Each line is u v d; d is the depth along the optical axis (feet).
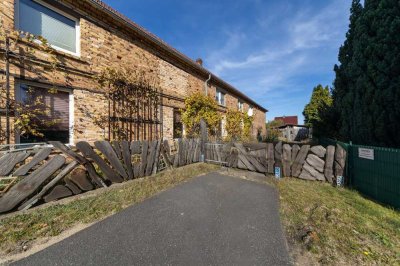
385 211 11.58
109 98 20.03
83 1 17.46
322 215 10.64
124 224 9.29
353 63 22.09
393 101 17.72
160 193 13.80
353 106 22.79
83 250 7.24
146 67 24.66
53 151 12.35
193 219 10.02
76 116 17.40
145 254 7.11
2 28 13.15
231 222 9.77
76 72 17.38
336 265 6.77
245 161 22.94
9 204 9.84
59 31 16.90
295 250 7.58
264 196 13.78
